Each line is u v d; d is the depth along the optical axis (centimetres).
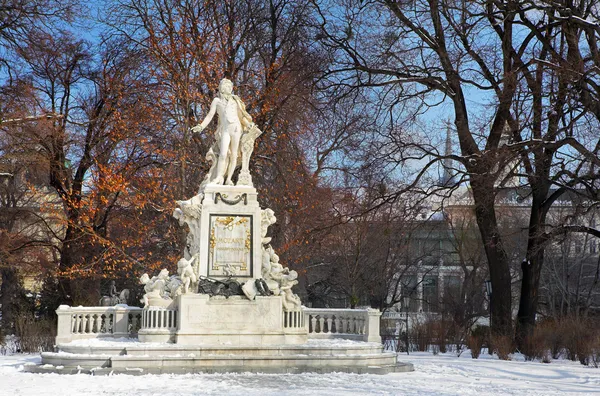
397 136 3588
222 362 1998
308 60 3575
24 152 3594
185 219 2375
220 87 2431
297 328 2252
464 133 3475
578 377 2214
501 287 3519
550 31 3275
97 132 3872
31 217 4169
